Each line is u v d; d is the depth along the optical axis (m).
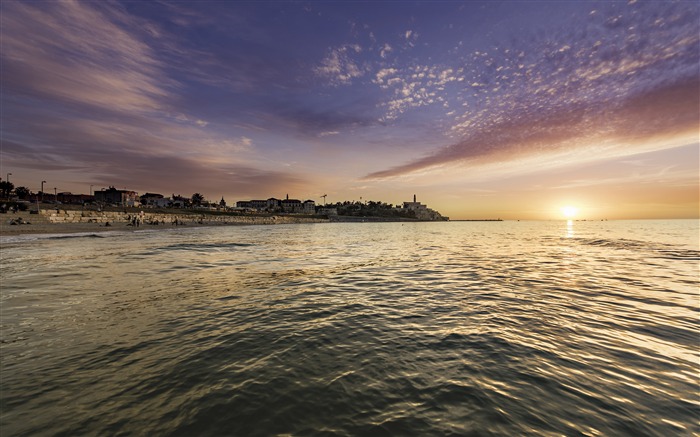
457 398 4.68
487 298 11.08
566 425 4.04
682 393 4.79
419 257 24.45
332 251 29.52
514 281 14.33
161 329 7.63
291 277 15.29
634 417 4.20
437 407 4.47
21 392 4.76
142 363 5.80
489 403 4.54
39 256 22.06
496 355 6.21
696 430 3.94
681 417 4.20
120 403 4.52
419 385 5.09
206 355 6.18
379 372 5.54
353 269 18.08
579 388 4.95
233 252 27.42
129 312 9.00
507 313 9.19
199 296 11.07
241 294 11.48
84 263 18.86
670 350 6.43
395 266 19.34
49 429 3.94
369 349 6.55
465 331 7.63
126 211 88.56
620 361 5.93
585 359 6.01
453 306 10.00
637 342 6.87
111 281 13.53
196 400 4.62
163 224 86.69
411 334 7.44
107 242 35.28
